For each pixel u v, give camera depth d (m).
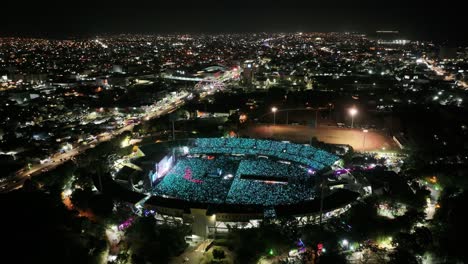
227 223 129.50
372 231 118.75
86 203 138.38
